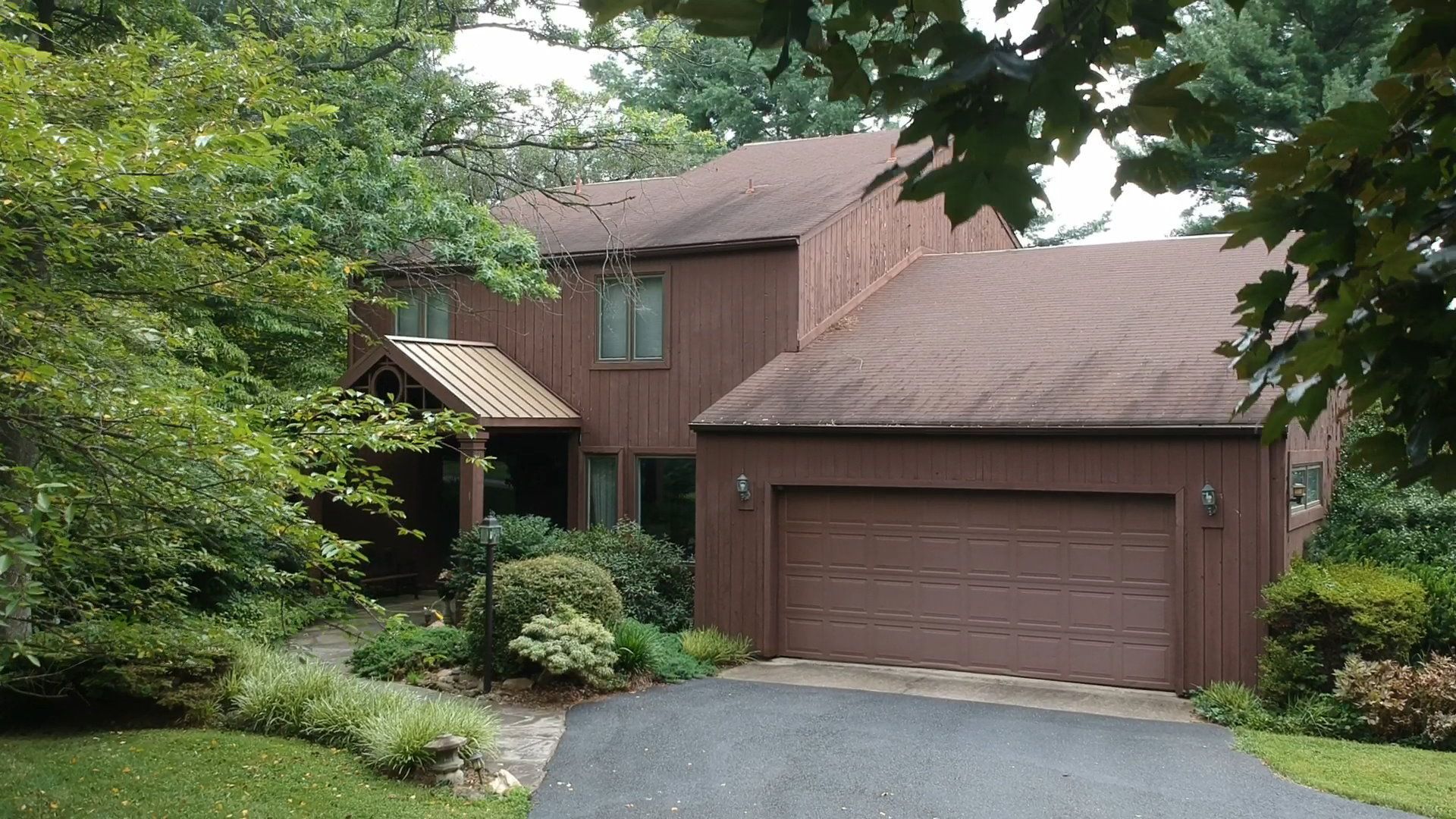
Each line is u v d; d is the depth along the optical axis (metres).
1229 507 12.11
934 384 14.37
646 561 15.80
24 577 6.68
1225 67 19.41
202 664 10.26
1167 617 12.64
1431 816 8.35
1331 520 15.30
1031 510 13.38
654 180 21.12
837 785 9.15
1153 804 8.66
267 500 6.55
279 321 16.48
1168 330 14.30
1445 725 10.15
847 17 1.64
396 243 14.83
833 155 20.02
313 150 13.74
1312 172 1.99
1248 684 11.94
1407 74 1.91
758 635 14.55
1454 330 1.92
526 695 12.09
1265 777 9.35
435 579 19.81
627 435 17.61
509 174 19.88
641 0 1.67
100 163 5.87
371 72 15.56
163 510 6.70
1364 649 11.22
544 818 8.39
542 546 15.53
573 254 17.67
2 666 7.02
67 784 8.10
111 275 7.71
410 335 19.66
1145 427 12.34
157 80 8.09
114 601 8.87
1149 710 11.79
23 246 6.82
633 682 12.75
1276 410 2.17
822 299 16.75
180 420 6.25
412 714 9.37
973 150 1.46
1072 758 9.92
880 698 12.25
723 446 14.83
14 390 6.41
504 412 16.36
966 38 1.49
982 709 11.78
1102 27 1.58
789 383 15.31
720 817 8.40
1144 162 1.70
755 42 1.52
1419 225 1.92
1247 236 1.94
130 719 10.18
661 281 17.39
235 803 7.97
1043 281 16.91
